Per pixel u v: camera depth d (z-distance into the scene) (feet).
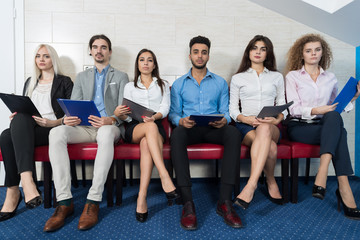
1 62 7.46
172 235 4.39
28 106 5.04
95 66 6.95
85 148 5.36
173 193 4.78
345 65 8.22
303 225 4.76
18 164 4.71
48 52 6.54
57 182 4.79
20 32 7.51
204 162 8.04
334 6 6.96
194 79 6.63
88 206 4.77
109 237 4.33
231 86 6.82
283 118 6.27
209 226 4.72
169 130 6.75
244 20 8.04
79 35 7.70
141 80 6.73
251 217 5.13
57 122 5.66
